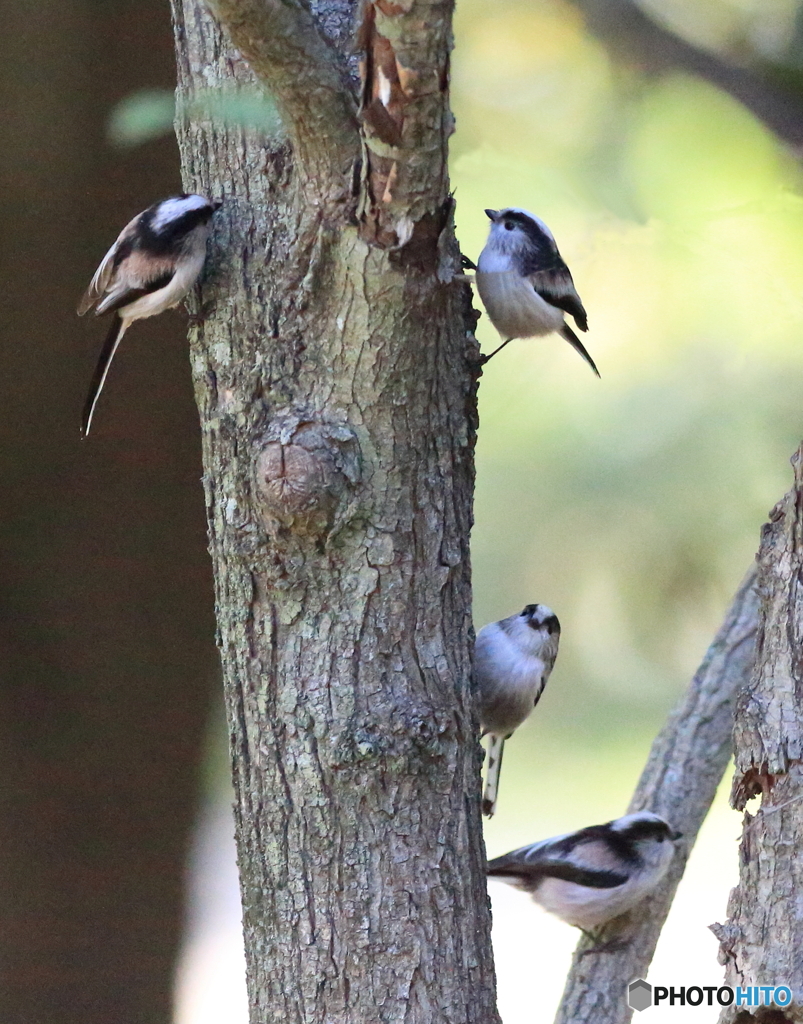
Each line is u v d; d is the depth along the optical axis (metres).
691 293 10.51
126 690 11.02
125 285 7.93
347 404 6.41
